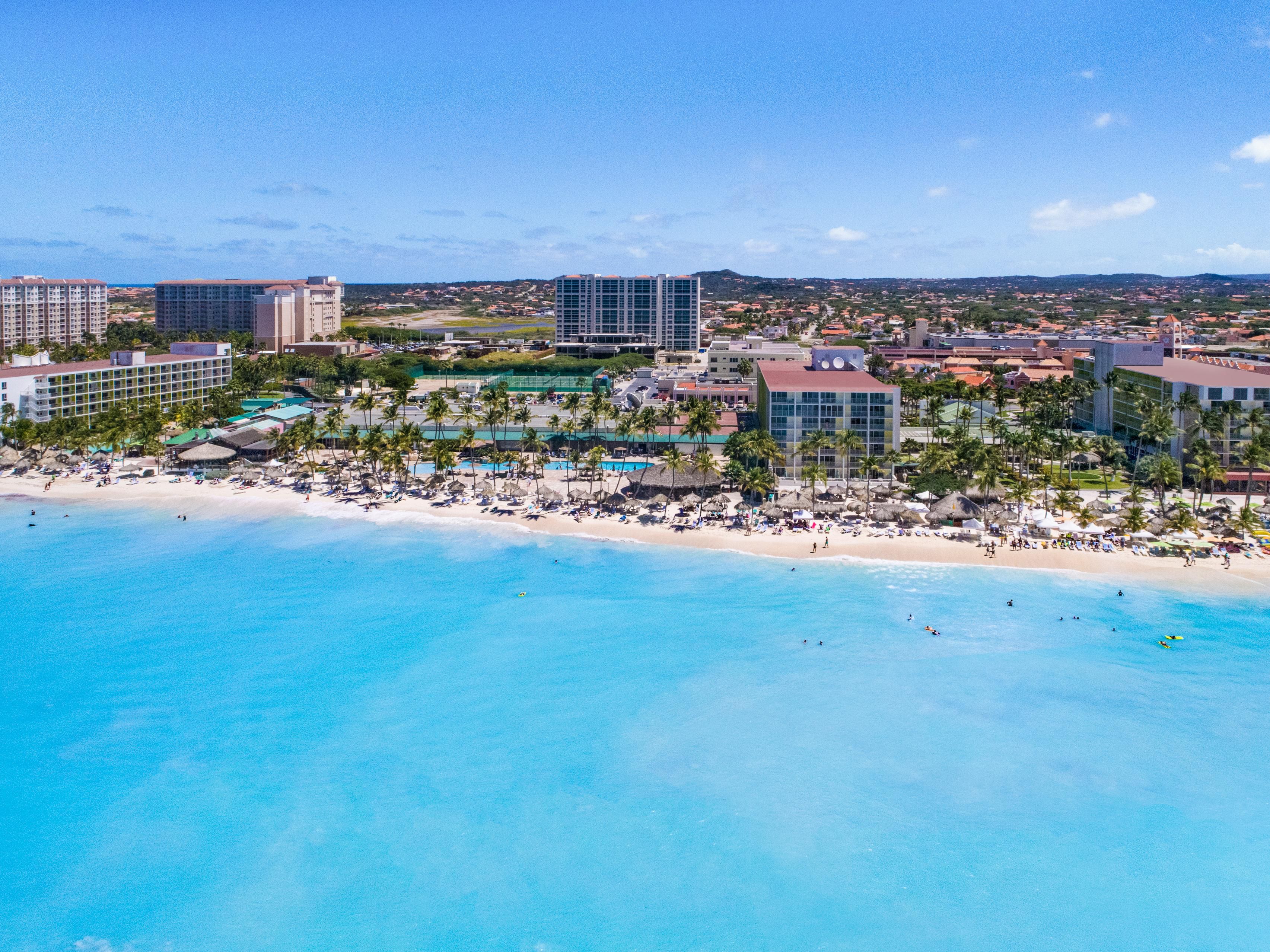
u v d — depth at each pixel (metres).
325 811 86.69
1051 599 136.62
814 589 141.00
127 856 80.81
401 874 78.44
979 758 95.12
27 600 137.50
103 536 169.25
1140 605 134.12
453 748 97.38
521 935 71.75
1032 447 187.50
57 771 93.06
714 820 85.44
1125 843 82.50
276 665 116.31
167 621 130.00
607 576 147.38
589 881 77.56
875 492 182.75
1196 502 172.75
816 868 79.19
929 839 82.94
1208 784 90.88
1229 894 76.38
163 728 101.31
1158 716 103.25
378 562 155.00
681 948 70.25
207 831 84.25
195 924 73.00
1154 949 70.62
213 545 164.12
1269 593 137.88
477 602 136.88
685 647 120.94
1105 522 165.75
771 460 186.75
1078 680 111.69
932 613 131.62
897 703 106.19
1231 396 191.00
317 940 71.19
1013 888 76.88
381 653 119.62
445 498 192.88
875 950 70.25
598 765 94.12
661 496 185.25
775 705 105.88
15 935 72.00
